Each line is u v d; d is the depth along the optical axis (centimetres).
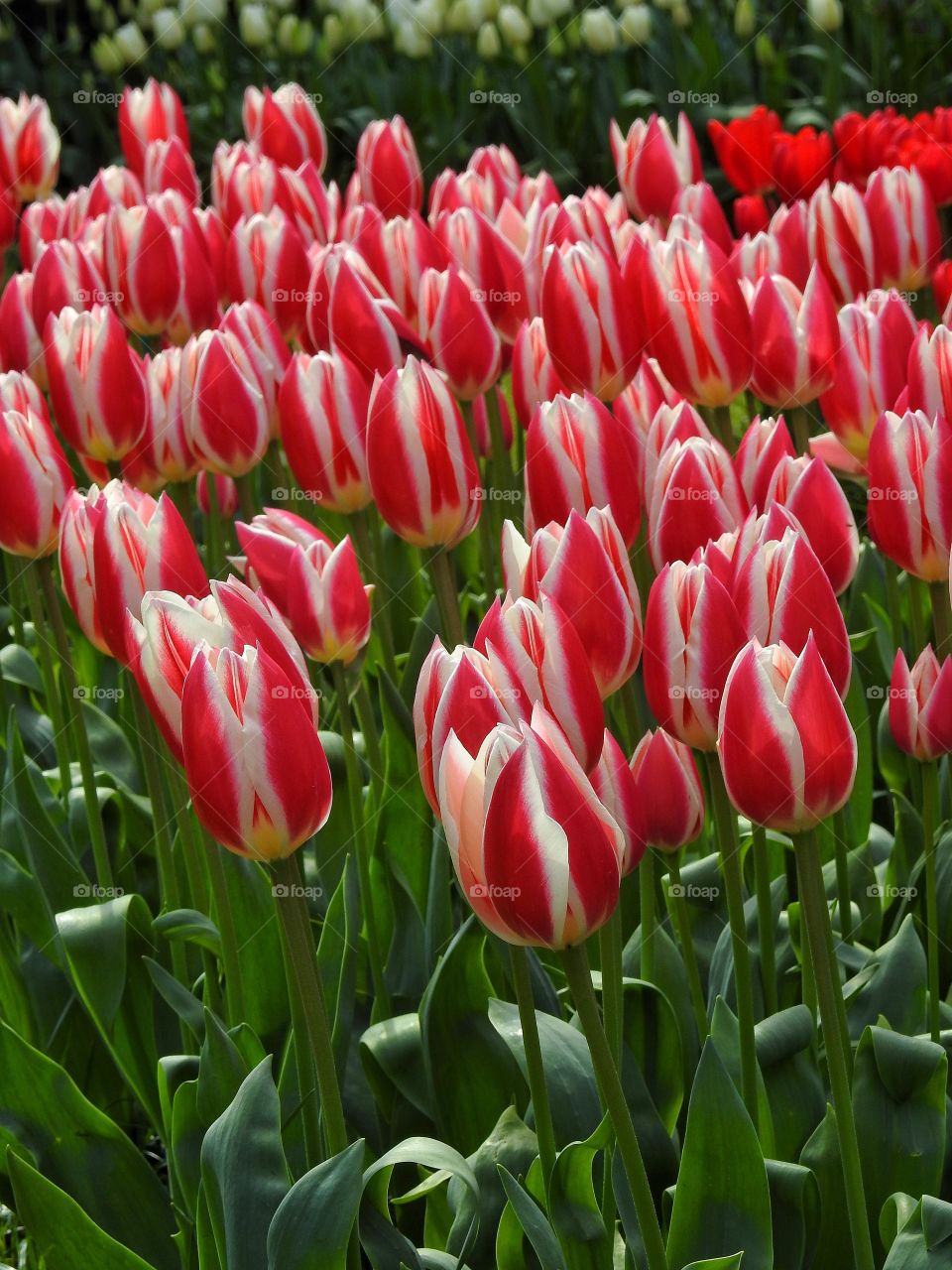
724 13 496
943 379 149
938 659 145
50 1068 144
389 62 544
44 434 152
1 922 157
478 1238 138
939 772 163
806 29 499
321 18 560
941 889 154
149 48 567
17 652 182
